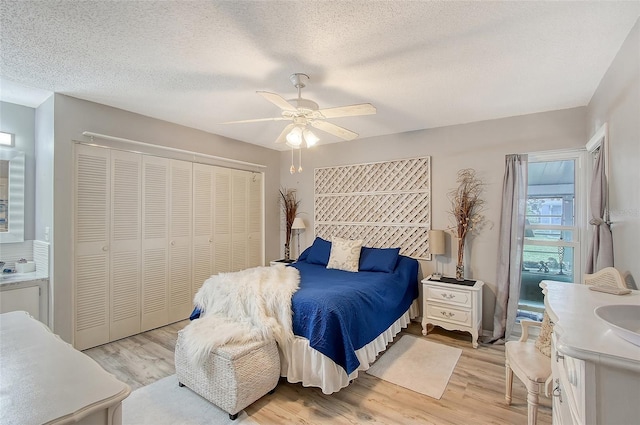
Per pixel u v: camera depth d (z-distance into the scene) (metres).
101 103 3.00
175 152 3.70
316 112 2.28
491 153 3.42
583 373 0.79
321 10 1.56
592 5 1.52
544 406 2.09
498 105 2.98
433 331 3.52
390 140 4.14
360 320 2.41
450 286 3.22
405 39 1.83
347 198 4.51
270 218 5.05
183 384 2.30
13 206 2.99
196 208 3.96
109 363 2.69
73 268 2.86
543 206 3.27
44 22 1.68
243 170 4.63
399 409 2.08
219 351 2.03
